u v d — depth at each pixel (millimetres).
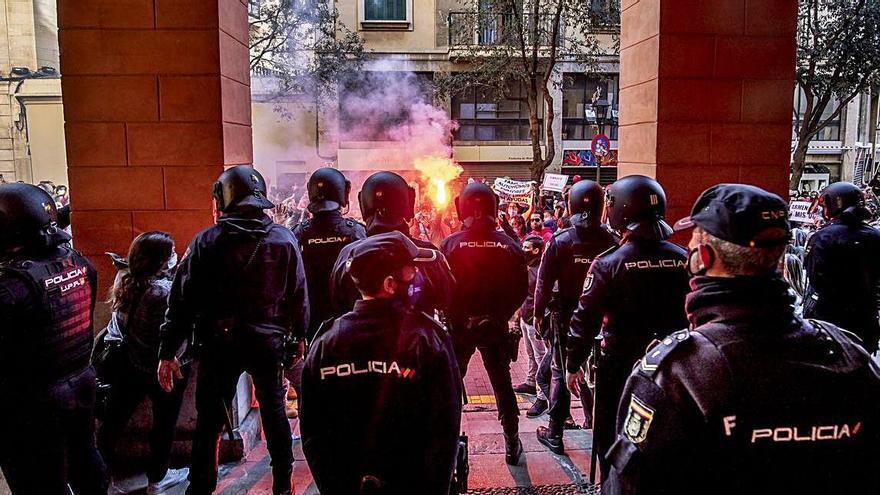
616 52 23156
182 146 4699
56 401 2941
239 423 4445
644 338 3248
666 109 5340
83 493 3197
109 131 4688
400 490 2184
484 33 23469
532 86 16578
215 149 4703
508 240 4148
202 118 4684
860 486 1482
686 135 5367
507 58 19562
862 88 16156
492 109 26656
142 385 3812
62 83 4656
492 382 4215
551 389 4539
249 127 5379
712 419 1470
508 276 4082
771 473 1465
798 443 1462
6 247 2902
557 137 26609
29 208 2887
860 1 15352
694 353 1543
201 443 3469
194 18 4613
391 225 3617
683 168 5391
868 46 15492
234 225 3373
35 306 2855
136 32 4629
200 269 3342
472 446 4582
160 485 3920
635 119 5805
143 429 4273
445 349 2260
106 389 3508
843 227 4273
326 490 2195
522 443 4578
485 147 26531
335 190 4359
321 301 4273
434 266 3041
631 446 1576
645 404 1565
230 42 4895
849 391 1484
